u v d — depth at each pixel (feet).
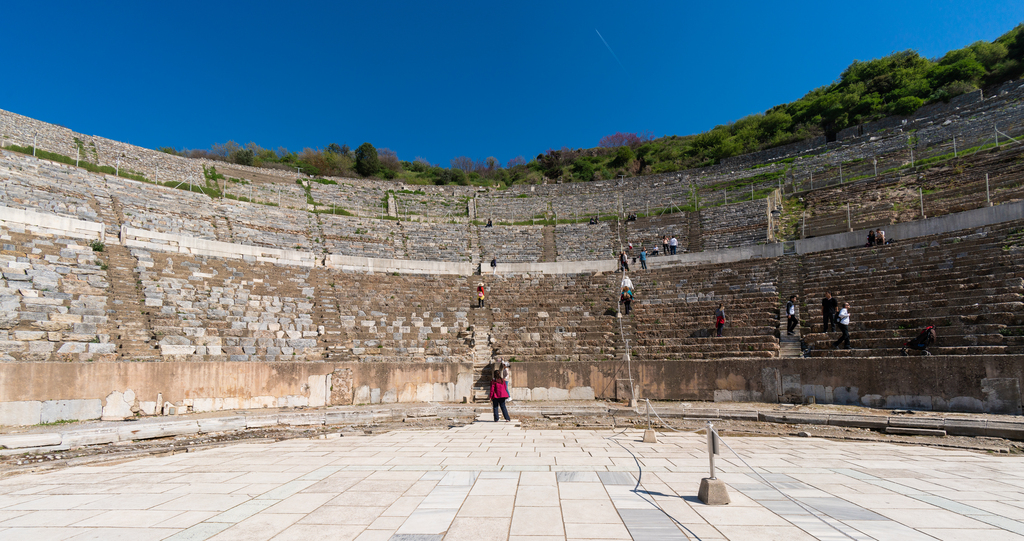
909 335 53.83
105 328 59.11
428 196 160.04
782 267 79.51
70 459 34.96
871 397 49.93
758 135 196.24
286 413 52.65
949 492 22.59
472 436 42.52
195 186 124.06
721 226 112.37
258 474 27.58
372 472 27.68
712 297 78.95
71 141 117.80
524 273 99.71
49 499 22.57
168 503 21.63
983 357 44.21
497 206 155.43
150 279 70.38
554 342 74.02
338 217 121.70
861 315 60.18
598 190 162.30
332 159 219.41
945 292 55.98
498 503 20.98
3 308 55.01
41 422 44.50
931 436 40.24
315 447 37.58
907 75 170.09
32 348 52.54
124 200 93.81
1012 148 87.61
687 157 209.97
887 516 18.88
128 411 49.55
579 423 51.67
